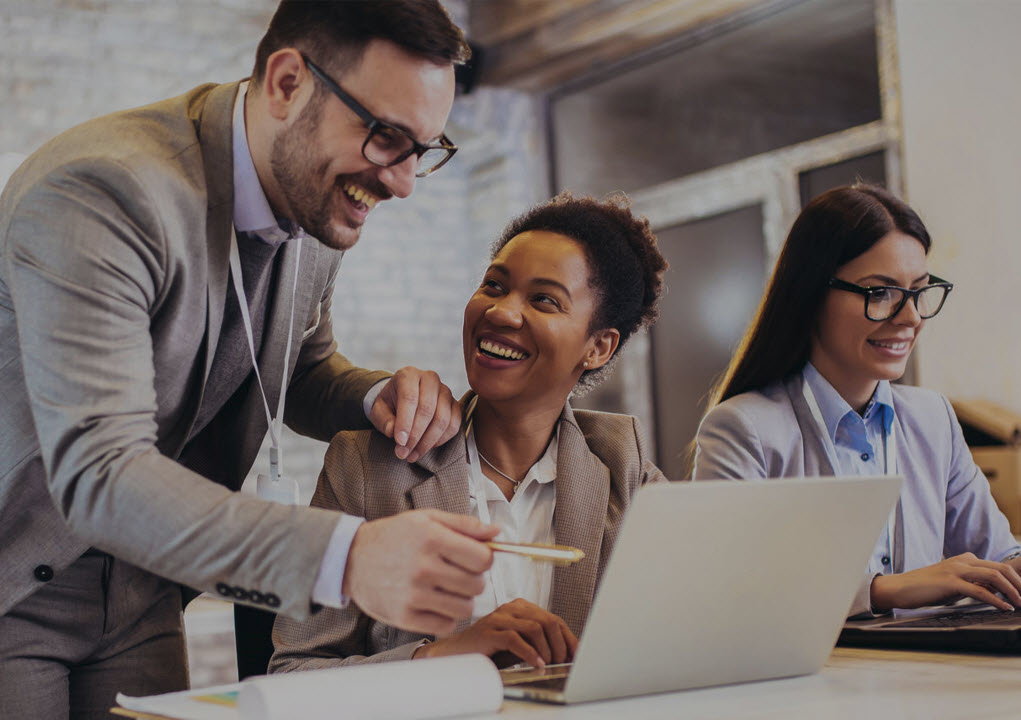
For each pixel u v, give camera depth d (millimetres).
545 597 1339
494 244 1528
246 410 1452
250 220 1307
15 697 1296
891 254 1617
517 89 5359
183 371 1255
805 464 1682
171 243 1167
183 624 1512
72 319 1055
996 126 3264
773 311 1719
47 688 1326
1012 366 3168
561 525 1336
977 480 1816
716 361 4703
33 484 1233
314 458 4789
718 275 4703
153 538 986
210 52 4742
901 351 1656
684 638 919
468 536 949
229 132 1267
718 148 4715
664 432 4902
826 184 4277
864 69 4156
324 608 1274
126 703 919
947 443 1792
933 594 1363
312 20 1196
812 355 1723
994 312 3227
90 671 1402
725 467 1634
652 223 4977
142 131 1235
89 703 1400
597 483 1365
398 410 1331
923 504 1720
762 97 4535
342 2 1179
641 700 908
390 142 1203
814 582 987
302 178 1233
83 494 1011
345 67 1180
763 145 4539
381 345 5199
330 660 1209
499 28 5098
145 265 1140
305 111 1205
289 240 1400
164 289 1184
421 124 1202
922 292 1647
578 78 5238
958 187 3357
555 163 5410
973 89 3330
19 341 1177
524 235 1401
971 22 3334
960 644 1173
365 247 5207
